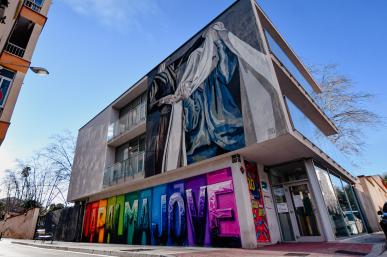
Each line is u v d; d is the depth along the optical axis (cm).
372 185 1980
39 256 882
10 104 1074
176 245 1045
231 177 930
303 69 1650
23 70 1157
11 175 3738
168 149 1179
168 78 1369
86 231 1728
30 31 1269
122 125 1745
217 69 1083
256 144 848
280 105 814
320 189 969
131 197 1413
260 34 964
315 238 916
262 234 878
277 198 1045
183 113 1177
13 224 2848
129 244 1286
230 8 1138
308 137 955
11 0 1086
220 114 995
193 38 1296
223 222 905
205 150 1004
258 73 914
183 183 1116
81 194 1833
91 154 1916
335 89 1966
